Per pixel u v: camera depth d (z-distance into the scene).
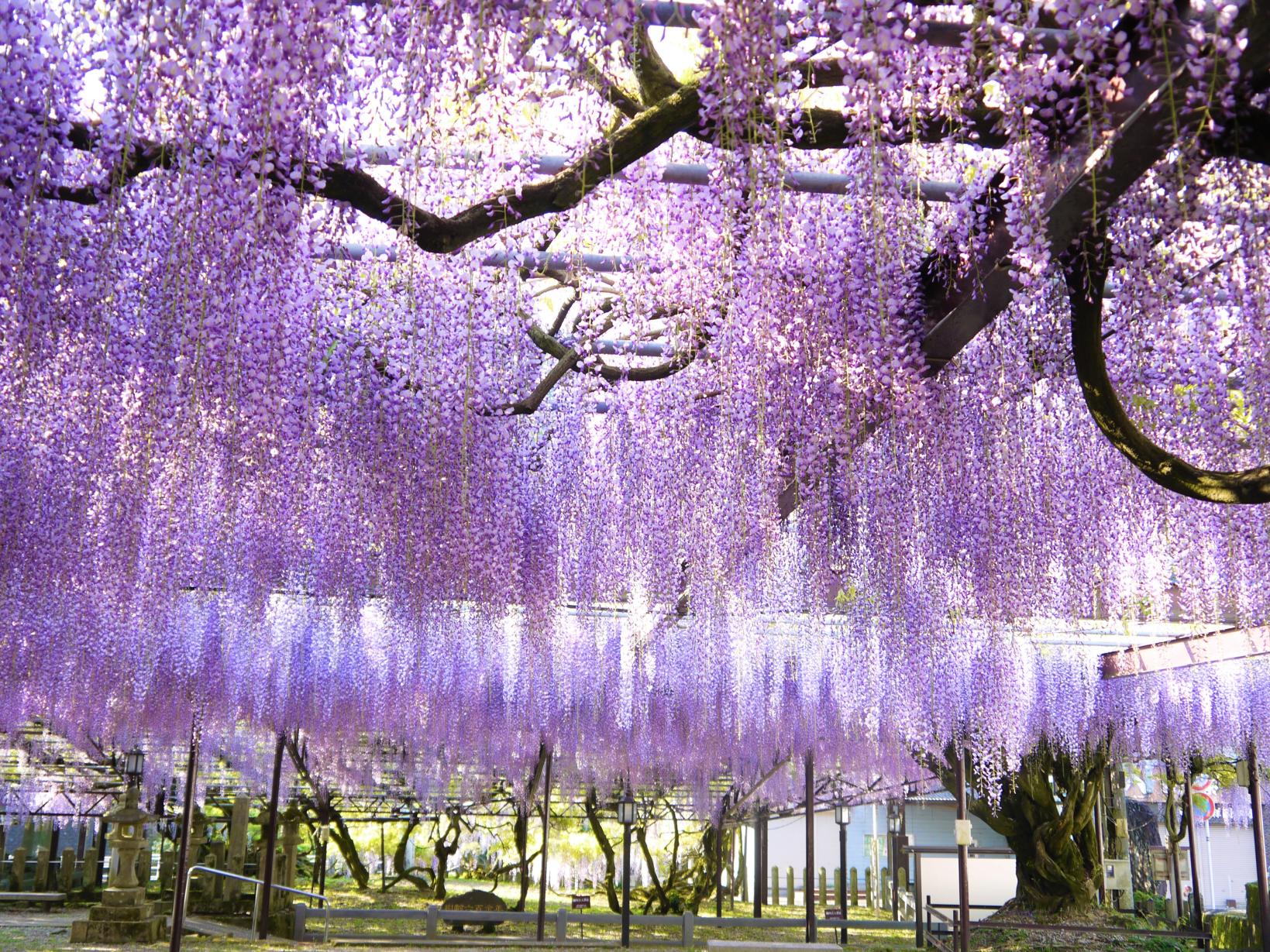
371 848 15.48
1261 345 3.83
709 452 5.96
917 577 6.07
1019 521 5.74
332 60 3.12
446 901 13.43
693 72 3.37
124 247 4.27
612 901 14.19
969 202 3.84
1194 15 2.48
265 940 11.34
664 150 4.36
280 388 4.80
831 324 4.24
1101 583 5.96
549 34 2.78
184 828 9.23
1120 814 13.80
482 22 2.84
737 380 4.98
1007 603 5.86
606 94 3.40
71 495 5.82
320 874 13.79
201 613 9.23
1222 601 6.11
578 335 5.34
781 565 7.12
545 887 12.03
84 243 4.17
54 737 13.36
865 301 4.10
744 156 3.23
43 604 6.90
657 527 6.25
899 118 3.35
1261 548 5.67
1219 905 16.73
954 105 3.30
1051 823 12.48
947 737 9.59
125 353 4.78
